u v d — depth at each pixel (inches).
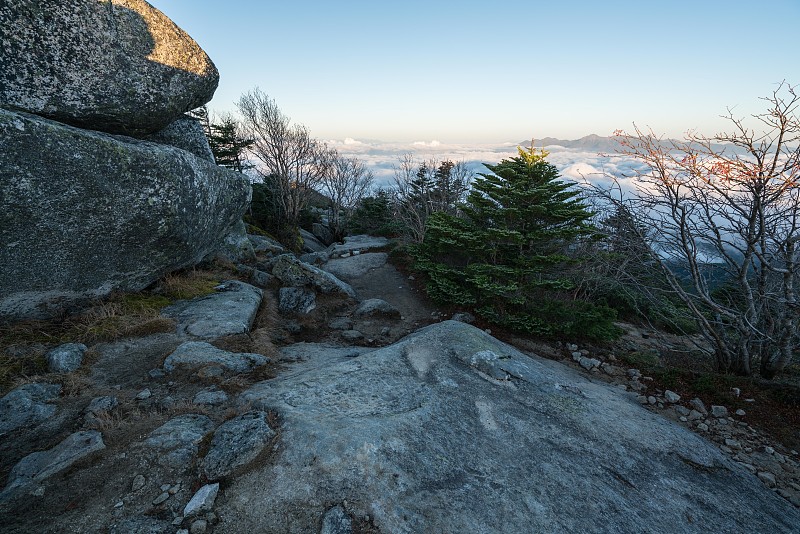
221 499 124.1
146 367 214.1
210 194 342.6
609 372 307.7
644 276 317.4
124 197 254.5
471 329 281.1
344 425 159.9
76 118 259.9
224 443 144.8
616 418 200.4
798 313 237.8
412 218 882.1
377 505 124.8
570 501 140.8
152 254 297.9
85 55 254.2
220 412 175.0
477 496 136.2
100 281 272.4
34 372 196.5
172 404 178.1
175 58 306.7
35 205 215.5
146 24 285.7
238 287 367.2
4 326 230.2
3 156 197.5
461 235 388.5
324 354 278.4
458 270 434.3
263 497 125.0
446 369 228.7
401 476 137.8
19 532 108.5
